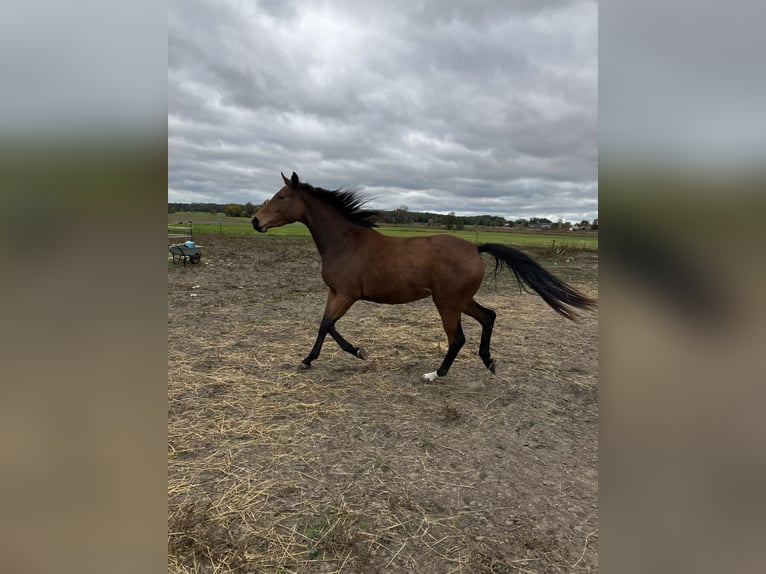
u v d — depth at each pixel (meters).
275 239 18.73
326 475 2.44
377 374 4.09
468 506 2.21
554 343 5.33
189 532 1.97
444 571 1.79
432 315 6.73
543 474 2.52
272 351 4.69
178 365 4.16
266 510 2.13
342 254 3.96
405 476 2.45
